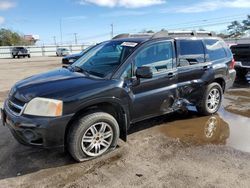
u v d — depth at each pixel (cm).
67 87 398
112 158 419
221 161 409
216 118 602
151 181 358
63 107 377
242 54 1012
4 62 2941
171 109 531
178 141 481
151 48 490
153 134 512
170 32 562
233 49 1039
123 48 485
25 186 351
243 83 1027
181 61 538
